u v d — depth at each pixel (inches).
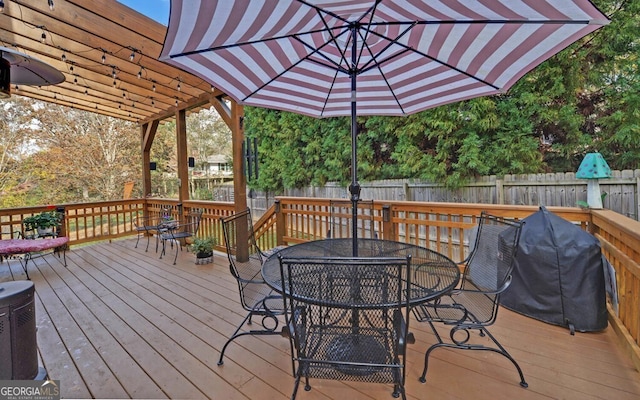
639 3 152.3
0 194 368.8
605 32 160.2
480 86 94.0
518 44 72.1
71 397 65.2
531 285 94.4
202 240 170.6
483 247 86.5
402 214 168.1
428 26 75.9
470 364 73.6
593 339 83.4
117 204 238.2
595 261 85.5
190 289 129.3
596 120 175.0
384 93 109.3
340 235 160.2
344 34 86.7
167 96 186.7
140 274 150.7
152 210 248.4
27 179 386.3
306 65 95.4
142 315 104.6
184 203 213.9
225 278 143.6
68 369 75.0
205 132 603.2
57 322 100.0
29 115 382.6
